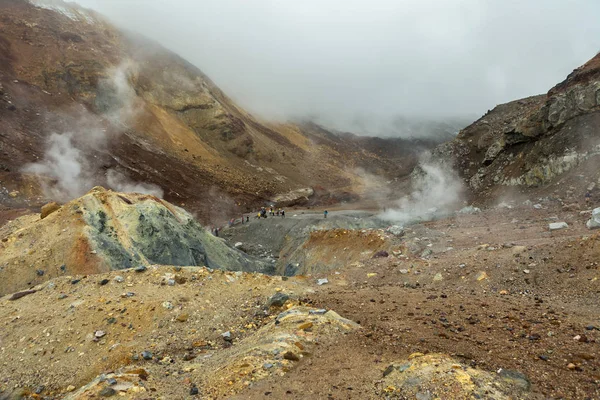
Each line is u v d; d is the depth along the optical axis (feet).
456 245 55.16
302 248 91.30
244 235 154.92
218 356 26.94
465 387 17.10
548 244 42.39
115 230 76.64
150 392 20.84
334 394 18.65
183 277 41.96
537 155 101.14
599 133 84.79
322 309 31.30
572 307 29.37
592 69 99.04
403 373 19.39
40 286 41.86
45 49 236.02
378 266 49.88
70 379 28.14
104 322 33.58
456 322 27.50
